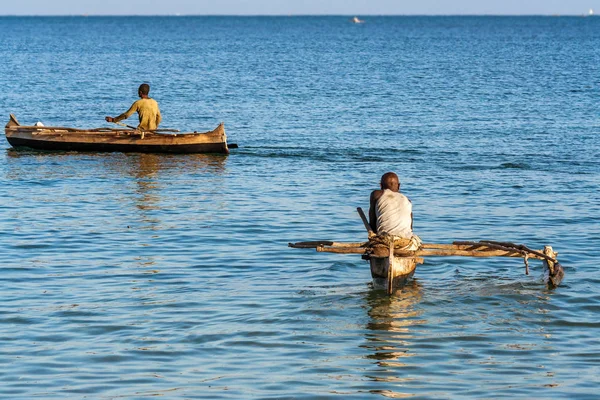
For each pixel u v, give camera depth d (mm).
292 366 17906
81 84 99938
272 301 22234
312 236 29484
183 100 82188
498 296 22688
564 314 21297
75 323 20453
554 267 23531
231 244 28250
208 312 21359
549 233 29875
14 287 23297
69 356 18391
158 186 38656
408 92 89688
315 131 59062
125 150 48000
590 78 108000
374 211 24328
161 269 25219
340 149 50500
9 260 26062
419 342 19359
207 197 36156
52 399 16156
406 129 60094
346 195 36812
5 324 20344
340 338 19594
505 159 46844
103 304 21875
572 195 36688
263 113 70562
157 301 22156
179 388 16703
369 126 61844
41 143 48875
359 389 16672
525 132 58344
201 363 18078
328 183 39656
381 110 72438
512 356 18516
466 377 17328
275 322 20625
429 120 65312
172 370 17656
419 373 17547
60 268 25234
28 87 94938
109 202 34938
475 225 31188
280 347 19031
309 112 71000
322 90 91812
